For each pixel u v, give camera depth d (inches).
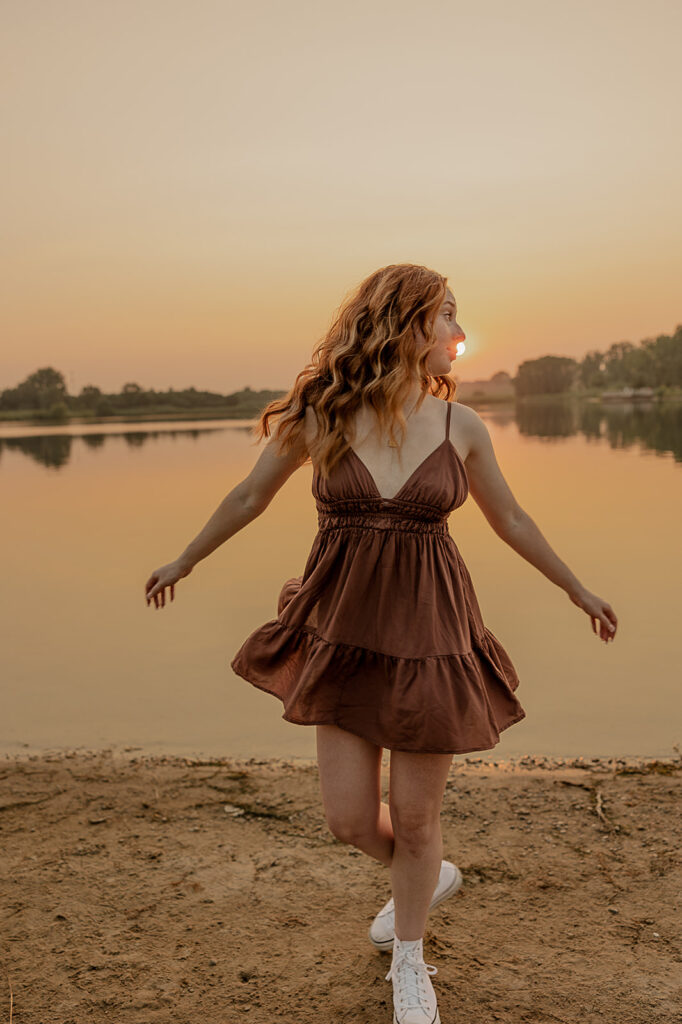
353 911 101.6
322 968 91.0
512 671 91.2
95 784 138.0
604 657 193.0
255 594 258.5
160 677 192.7
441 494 80.6
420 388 84.2
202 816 126.5
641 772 138.3
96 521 411.5
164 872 110.4
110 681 189.6
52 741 157.8
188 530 379.2
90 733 161.3
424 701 77.0
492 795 130.6
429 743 76.8
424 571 80.3
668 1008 82.9
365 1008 84.7
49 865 112.3
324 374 86.0
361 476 81.2
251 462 778.2
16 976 89.8
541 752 148.3
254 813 127.2
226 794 133.8
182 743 157.2
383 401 80.4
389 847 85.6
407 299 81.1
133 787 136.7
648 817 121.2
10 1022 82.7
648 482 475.2
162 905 103.0
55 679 190.9
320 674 80.7
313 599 84.8
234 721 167.8
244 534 352.5
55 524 405.4
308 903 103.3
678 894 102.0
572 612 227.0
